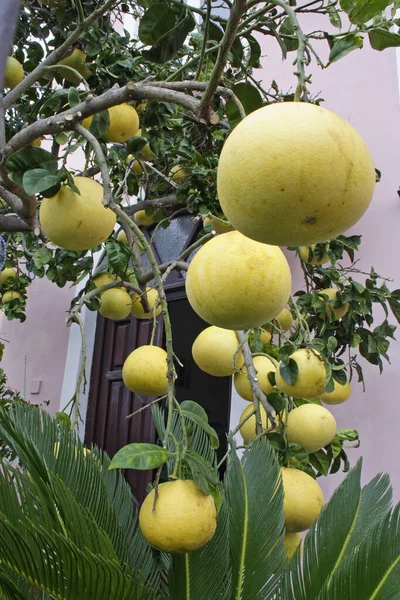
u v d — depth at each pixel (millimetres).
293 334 2590
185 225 4383
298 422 2115
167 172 3199
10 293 4039
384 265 3332
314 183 878
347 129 933
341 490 1809
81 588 1331
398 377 3086
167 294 4375
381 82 3691
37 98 3262
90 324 4633
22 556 1333
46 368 4727
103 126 1752
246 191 910
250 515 1743
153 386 2029
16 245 4172
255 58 2127
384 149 3537
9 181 1814
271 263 1260
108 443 4262
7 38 732
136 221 3686
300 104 939
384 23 1673
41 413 1862
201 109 1235
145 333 4355
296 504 1827
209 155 2623
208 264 1261
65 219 1564
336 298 2855
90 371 4523
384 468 2963
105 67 2633
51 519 1455
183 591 1587
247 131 933
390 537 1582
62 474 1716
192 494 1234
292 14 1045
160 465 1208
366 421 3092
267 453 1849
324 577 1635
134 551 1790
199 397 5250
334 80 3887
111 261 2504
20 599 1481
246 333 2045
